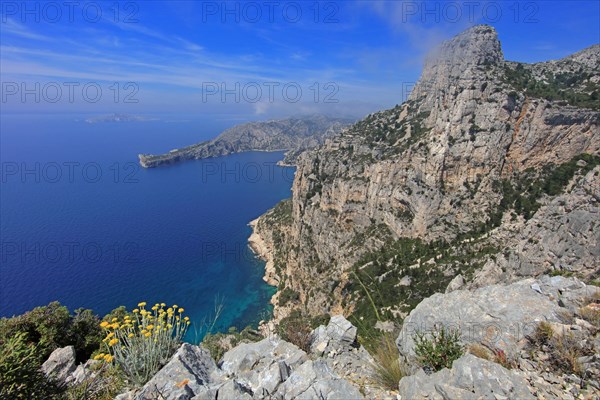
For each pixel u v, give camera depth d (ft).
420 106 451.12
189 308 354.54
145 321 33.81
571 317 27.76
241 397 23.48
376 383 27.66
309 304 305.12
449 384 21.95
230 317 339.16
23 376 26.58
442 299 33.06
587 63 349.41
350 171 353.31
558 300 30.76
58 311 60.23
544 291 32.24
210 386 25.50
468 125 255.09
